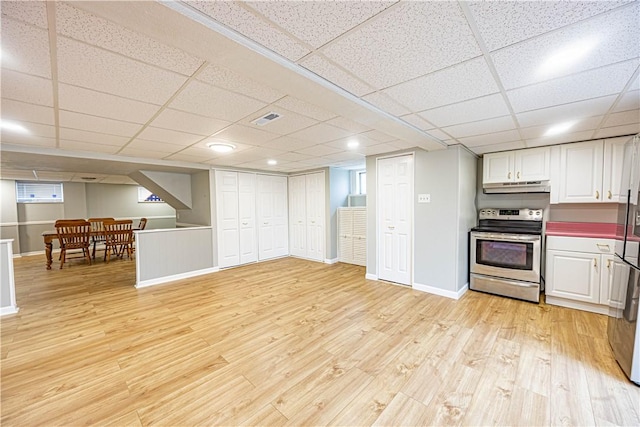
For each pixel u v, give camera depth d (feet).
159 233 14.24
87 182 25.11
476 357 7.06
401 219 13.17
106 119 7.70
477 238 11.98
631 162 6.86
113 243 19.77
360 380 6.23
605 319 9.14
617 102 6.55
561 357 6.98
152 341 8.07
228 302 11.28
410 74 5.27
